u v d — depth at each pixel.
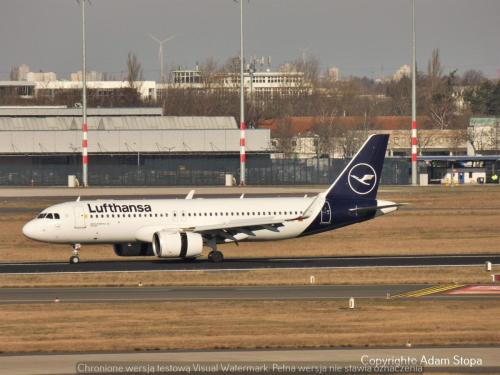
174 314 197.62
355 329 181.38
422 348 165.25
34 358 158.00
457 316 193.88
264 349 165.25
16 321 190.88
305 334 176.88
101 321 190.25
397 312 198.62
